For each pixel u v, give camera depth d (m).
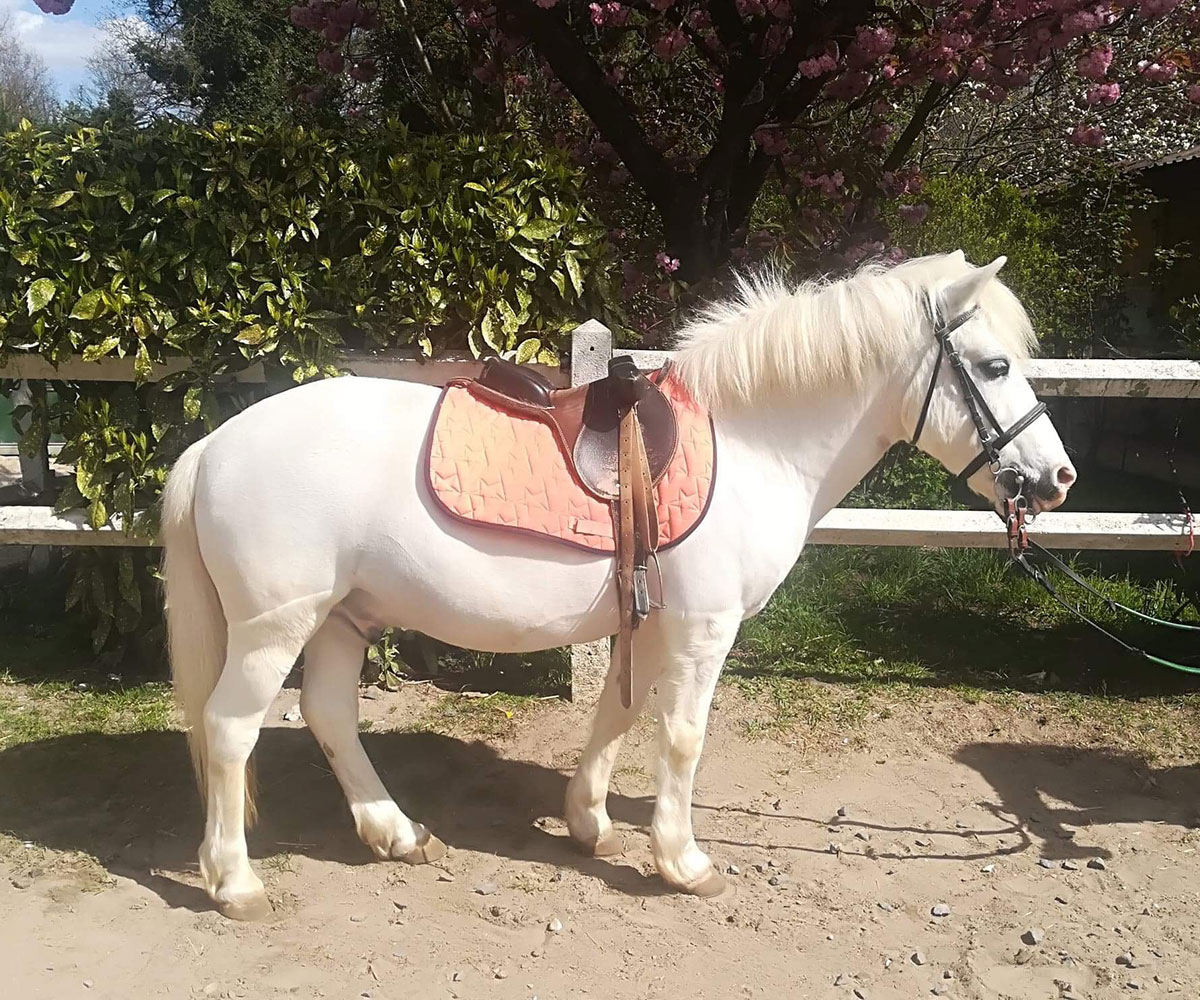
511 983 2.30
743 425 2.55
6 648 4.27
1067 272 6.96
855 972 2.39
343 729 2.75
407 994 2.25
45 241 3.39
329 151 3.52
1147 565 5.53
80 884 2.63
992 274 2.45
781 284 2.74
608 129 5.08
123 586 3.90
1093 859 2.92
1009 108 8.88
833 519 4.00
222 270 3.46
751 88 5.07
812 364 2.48
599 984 2.31
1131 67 6.54
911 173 5.48
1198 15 5.69
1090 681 4.27
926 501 5.39
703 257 5.14
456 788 3.29
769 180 6.36
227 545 2.35
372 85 8.86
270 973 2.31
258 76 15.52
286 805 3.14
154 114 4.42
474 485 2.36
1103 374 3.91
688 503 2.41
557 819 3.11
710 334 2.62
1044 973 2.40
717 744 3.65
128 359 3.54
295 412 2.43
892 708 3.97
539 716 3.84
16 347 3.51
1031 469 2.50
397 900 2.63
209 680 2.52
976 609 5.03
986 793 3.35
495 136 3.80
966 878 2.83
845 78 5.14
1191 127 9.32
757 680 4.20
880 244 5.18
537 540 2.36
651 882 2.76
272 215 3.45
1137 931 2.59
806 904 2.68
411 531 2.35
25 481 5.23
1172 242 8.48
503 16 5.21
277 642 2.40
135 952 2.36
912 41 4.93
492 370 2.54
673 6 5.04
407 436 2.41
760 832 3.06
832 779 3.42
